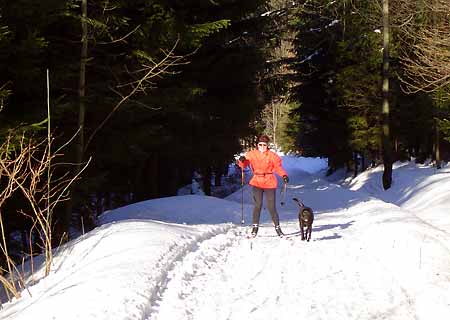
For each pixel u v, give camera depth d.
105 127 13.09
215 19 16.08
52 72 10.45
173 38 13.07
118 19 11.73
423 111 25.81
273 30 18.58
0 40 8.48
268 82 20.03
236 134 18.42
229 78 17.38
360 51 27.30
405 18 18.09
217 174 33.28
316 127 33.88
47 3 9.30
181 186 29.58
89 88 12.06
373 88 26.88
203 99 16.86
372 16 25.53
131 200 20.84
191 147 16.88
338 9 28.44
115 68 12.27
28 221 10.95
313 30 30.41
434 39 13.82
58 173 11.15
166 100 13.70
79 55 11.72
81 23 11.05
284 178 9.41
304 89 32.59
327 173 42.25
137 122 13.92
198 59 16.45
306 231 9.22
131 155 14.16
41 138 9.56
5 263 9.91
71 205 10.99
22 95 10.08
